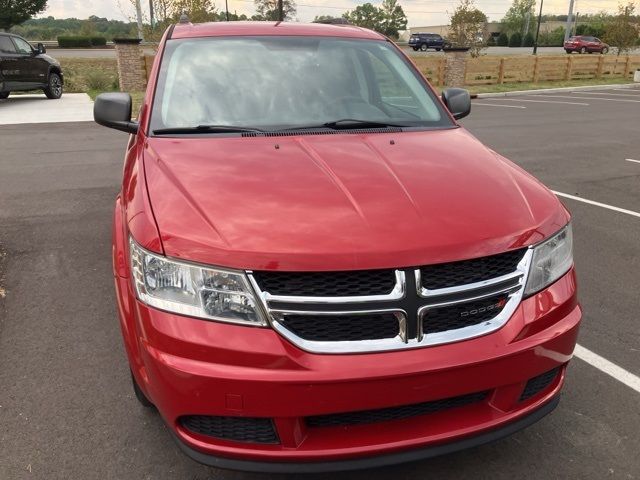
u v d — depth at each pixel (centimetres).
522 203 244
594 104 1855
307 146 285
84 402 302
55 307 405
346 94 343
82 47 5500
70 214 616
